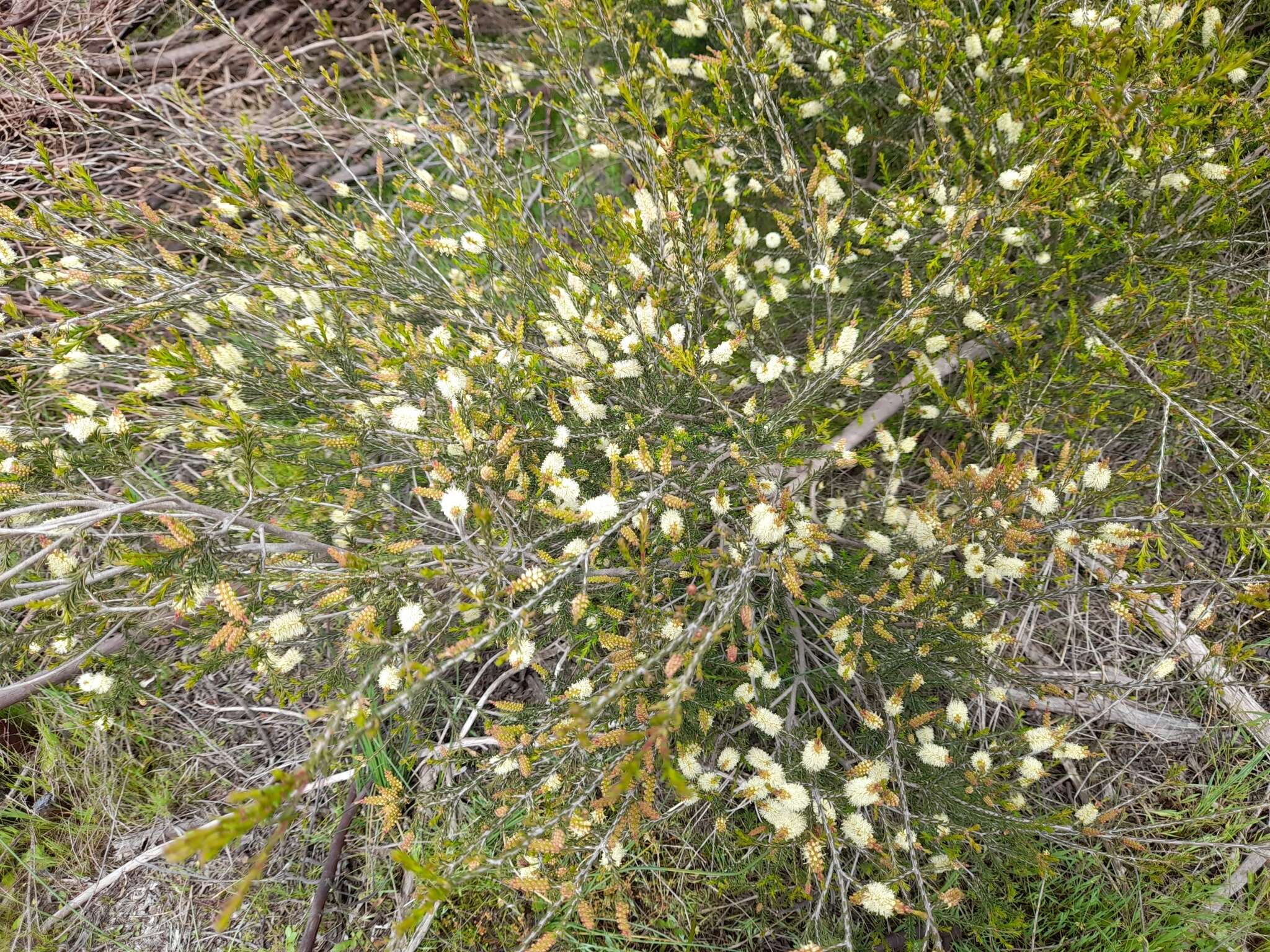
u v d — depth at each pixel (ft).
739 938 6.84
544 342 7.52
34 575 7.20
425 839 6.91
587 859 5.01
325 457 6.64
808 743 5.15
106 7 10.23
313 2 10.73
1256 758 6.58
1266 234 7.80
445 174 10.28
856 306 8.39
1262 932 6.37
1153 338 6.77
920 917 5.56
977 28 6.96
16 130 9.78
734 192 7.85
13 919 7.54
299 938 7.07
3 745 7.86
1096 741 7.20
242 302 6.64
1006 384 6.85
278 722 8.11
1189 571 7.38
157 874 7.50
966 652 6.09
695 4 7.41
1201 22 7.11
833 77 7.55
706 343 7.52
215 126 10.10
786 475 6.77
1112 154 7.06
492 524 5.04
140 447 6.51
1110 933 6.51
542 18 8.11
